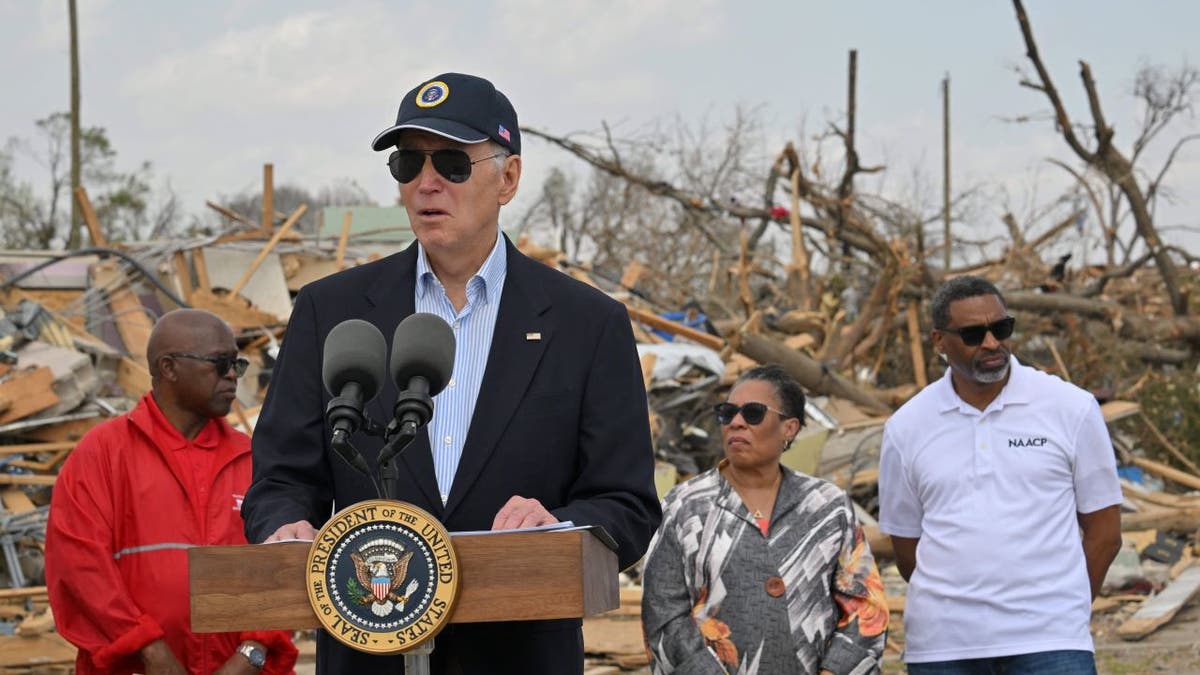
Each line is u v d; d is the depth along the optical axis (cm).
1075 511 538
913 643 541
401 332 293
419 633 281
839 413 1784
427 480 344
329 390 297
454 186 352
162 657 480
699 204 2586
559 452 351
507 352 354
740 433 519
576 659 354
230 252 1931
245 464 523
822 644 505
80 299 1675
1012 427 538
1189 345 2428
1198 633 1059
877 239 2167
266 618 288
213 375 511
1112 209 2991
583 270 2116
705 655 500
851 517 520
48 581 499
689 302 2042
